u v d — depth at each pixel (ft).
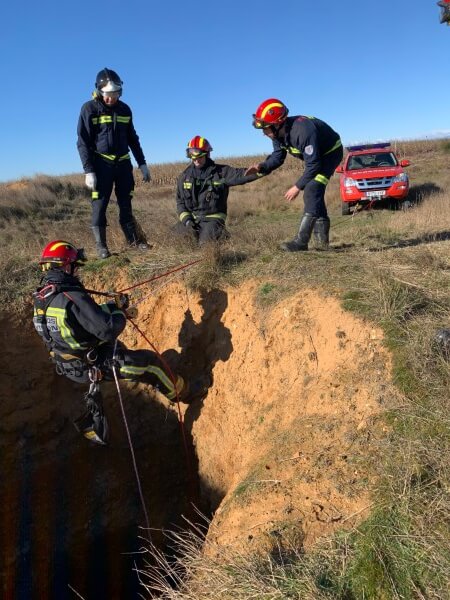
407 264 17.54
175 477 19.39
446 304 14.74
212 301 18.80
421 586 8.39
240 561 9.84
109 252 21.95
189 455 18.86
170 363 18.92
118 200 22.24
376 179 45.14
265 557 9.86
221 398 17.71
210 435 17.75
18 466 19.53
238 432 16.47
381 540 9.13
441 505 9.25
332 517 10.19
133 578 19.42
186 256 20.86
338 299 15.51
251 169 19.99
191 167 21.17
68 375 16.07
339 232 28.40
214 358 18.30
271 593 8.79
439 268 17.21
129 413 20.02
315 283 16.70
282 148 19.74
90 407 16.07
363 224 32.68
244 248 20.61
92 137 20.49
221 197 21.18
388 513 9.54
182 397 18.03
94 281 20.62
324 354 14.78
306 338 15.49
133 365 16.17
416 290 15.33
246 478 12.61
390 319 13.93
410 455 10.32
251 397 16.52
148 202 62.03
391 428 11.28
